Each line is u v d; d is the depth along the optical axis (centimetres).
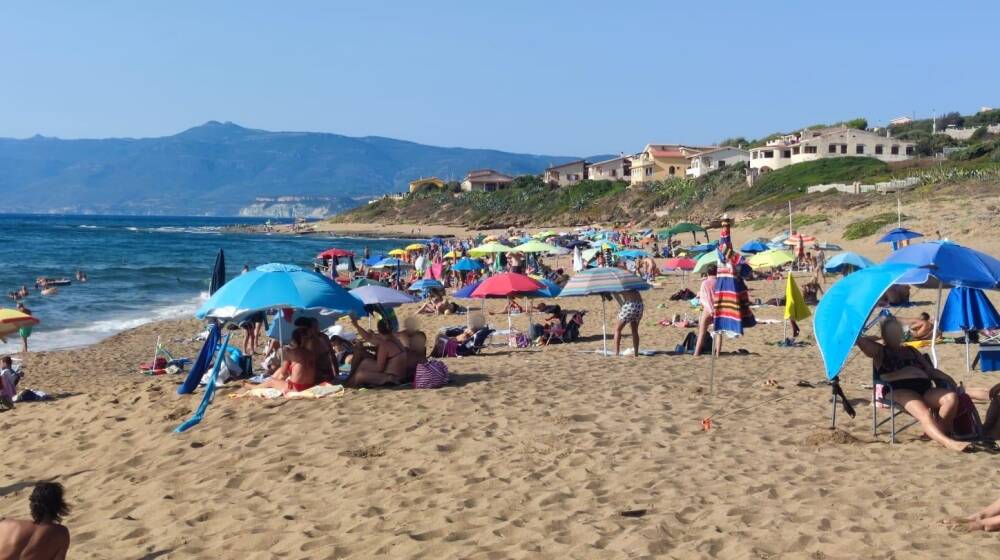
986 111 11581
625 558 547
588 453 793
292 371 1078
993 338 1288
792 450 787
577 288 1445
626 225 9044
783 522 597
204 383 1161
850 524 589
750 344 1619
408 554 577
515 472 745
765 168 8919
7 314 1452
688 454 783
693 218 8150
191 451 874
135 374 1748
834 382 834
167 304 3325
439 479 736
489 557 561
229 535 642
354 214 14012
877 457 754
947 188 5788
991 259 980
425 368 1109
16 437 1023
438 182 14338
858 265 2330
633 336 1480
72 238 9450
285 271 1134
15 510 775
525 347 1706
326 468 781
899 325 809
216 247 8006
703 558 542
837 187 6981
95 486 806
